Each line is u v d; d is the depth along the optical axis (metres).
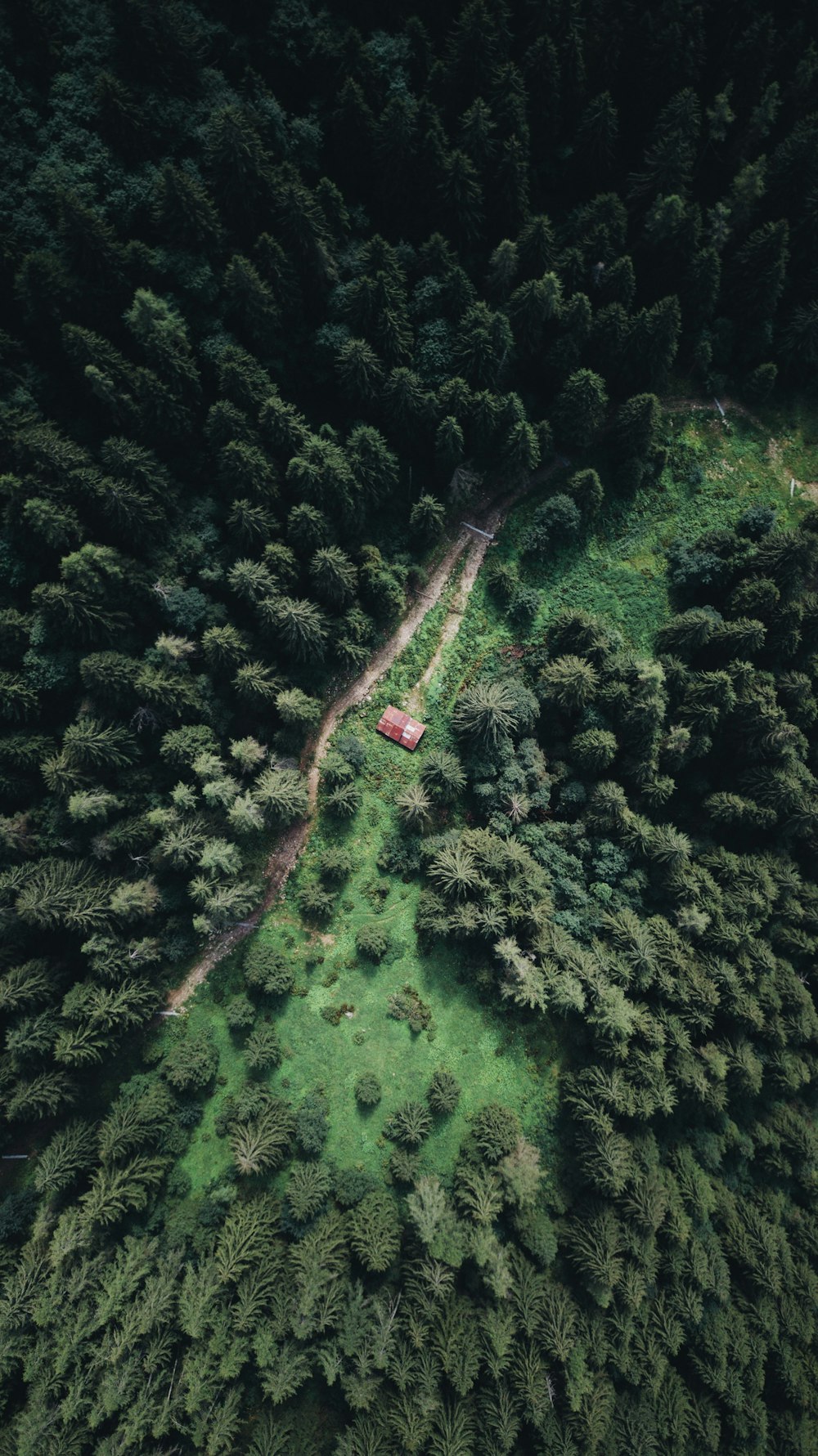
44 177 47.06
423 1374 48.12
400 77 53.59
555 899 58.44
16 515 47.78
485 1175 52.81
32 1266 48.72
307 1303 46.97
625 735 59.44
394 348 55.56
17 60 46.94
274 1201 52.72
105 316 50.25
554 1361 51.28
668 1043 56.03
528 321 56.34
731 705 58.16
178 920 56.72
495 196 56.50
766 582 58.16
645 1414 53.12
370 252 53.00
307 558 56.00
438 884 57.97
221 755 57.31
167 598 52.38
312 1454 49.50
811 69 56.69
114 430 51.78
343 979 58.53
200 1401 47.28
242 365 51.78
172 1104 54.09
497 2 51.94
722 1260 56.16
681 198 57.34
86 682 49.78
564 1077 56.62
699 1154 58.62
